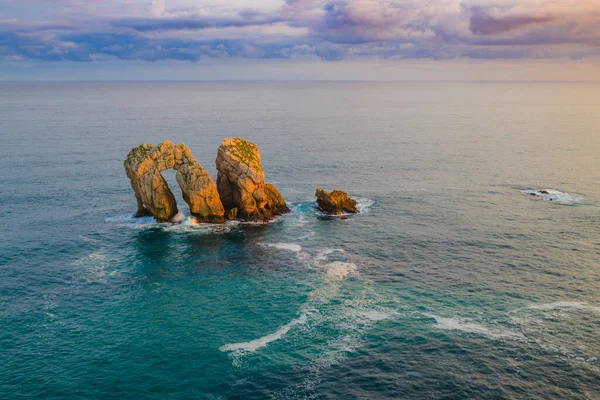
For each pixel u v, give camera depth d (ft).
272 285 230.48
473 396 154.20
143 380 162.50
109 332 190.60
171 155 311.68
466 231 300.20
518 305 208.54
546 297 215.51
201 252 270.05
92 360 172.65
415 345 180.96
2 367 167.84
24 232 296.71
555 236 289.53
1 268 246.47
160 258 261.85
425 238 289.33
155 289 226.79
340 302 213.46
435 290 223.71
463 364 169.58
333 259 260.83
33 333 189.06
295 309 207.92
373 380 162.30
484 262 253.85
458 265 250.98
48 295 219.82
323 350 178.91
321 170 465.88
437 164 495.00
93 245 278.26
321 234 297.33
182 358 174.19
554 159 517.96
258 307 209.97
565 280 231.71
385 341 183.83
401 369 167.53
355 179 433.07
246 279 237.04
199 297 219.00
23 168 457.27
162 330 191.93
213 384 160.86
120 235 293.64
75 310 207.10
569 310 203.82
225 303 213.46
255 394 156.25
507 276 237.04
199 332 190.70
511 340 182.80
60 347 180.14
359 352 177.47
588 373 163.73
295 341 184.55
